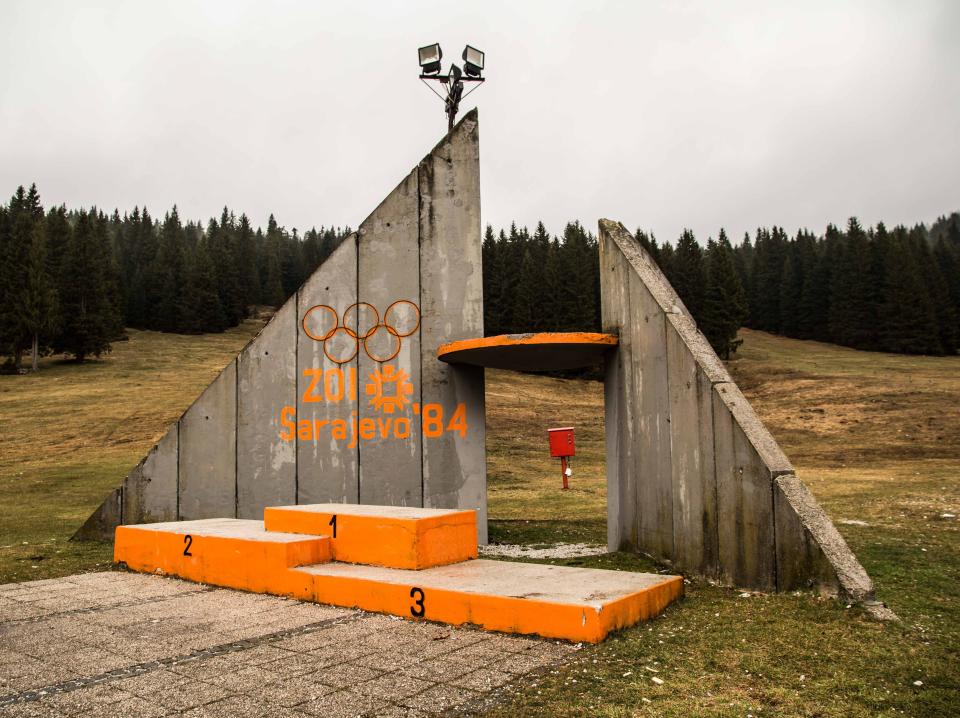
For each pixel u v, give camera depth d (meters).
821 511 6.33
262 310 103.19
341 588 6.83
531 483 21.00
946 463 22.20
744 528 6.77
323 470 11.79
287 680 4.70
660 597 6.18
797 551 6.23
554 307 67.56
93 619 6.46
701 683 4.46
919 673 4.54
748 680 4.50
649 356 8.67
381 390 11.80
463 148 12.17
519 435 32.56
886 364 58.06
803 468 22.52
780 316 90.25
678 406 7.89
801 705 4.10
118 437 30.22
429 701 4.27
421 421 11.69
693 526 7.57
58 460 25.67
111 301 72.31
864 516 11.50
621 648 5.15
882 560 8.17
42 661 5.22
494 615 5.79
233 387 12.07
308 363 11.98
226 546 7.91
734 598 6.38
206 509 11.95
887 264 76.12
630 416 9.32
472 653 5.19
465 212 12.06
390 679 4.68
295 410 11.94
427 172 12.12
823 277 85.12
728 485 7.00
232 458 11.97
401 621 6.20
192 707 4.25
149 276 86.00
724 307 66.94
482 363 11.66
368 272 12.02
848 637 5.16
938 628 5.50
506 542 11.58
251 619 6.37
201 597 7.37
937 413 32.91
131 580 8.38
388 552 7.46
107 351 63.59
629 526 9.39
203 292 83.19
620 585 6.25
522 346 9.97
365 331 11.92
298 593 7.19
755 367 55.09
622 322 9.63
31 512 15.88
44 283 56.09
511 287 73.06
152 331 81.44
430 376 11.73
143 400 38.94
